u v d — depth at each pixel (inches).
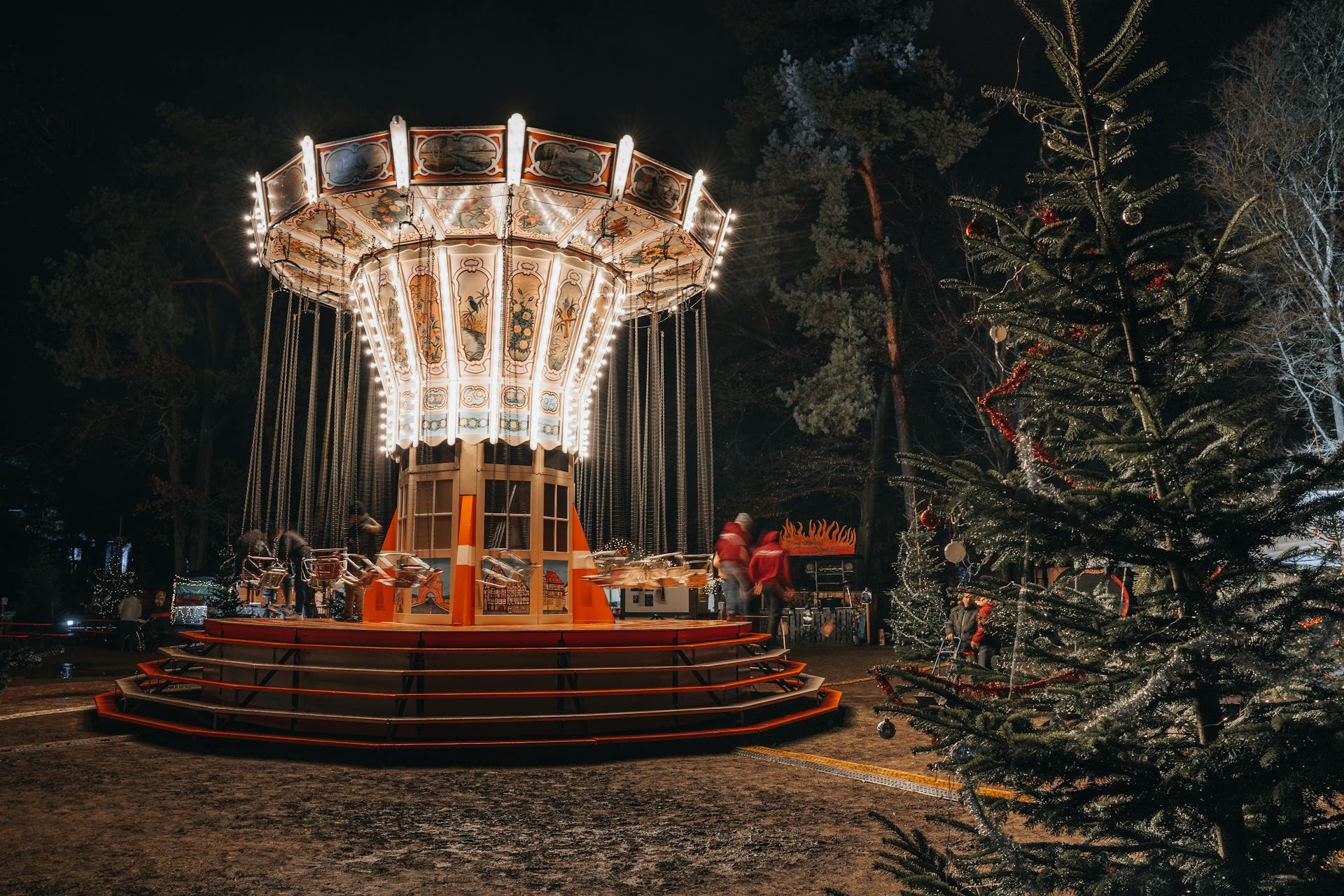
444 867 242.1
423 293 538.0
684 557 553.3
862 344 1171.9
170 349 1314.0
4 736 437.4
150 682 525.7
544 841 267.4
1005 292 152.2
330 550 539.8
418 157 455.5
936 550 602.9
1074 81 154.7
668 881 230.8
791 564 1300.4
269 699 450.0
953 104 1162.0
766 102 1234.6
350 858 248.8
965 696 145.1
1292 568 133.5
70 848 255.6
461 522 522.3
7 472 1446.9
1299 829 125.7
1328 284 906.7
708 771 372.2
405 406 562.6
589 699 434.3
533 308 540.7
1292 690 132.2
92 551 1611.7
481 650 422.9
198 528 1352.1
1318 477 126.4
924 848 149.8
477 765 384.2
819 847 260.7
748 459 1428.4
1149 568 145.9
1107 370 153.1
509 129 447.5
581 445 585.0
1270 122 985.5
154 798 316.5
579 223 520.7
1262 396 139.3
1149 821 133.9
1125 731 132.0
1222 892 116.4
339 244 567.2
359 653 428.5
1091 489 148.6
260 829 278.1
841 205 1178.6
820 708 499.8
